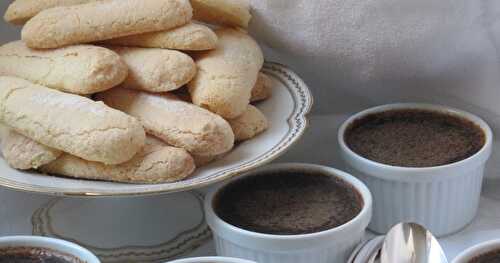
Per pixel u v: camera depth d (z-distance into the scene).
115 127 0.50
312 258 0.51
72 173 0.52
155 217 0.59
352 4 0.59
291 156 0.65
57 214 0.59
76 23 0.54
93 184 0.51
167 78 0.53
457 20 0.58
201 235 0.57
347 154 0.57
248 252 0.51
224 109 0.53
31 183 0.51
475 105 0.62
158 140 0.52
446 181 0.55
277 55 0.64
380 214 0.57
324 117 0.66
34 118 0.51
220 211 0.54
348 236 0.51
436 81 0.61
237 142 0.55
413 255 0.51
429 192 0.56
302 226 0.52
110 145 0.49
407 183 0.55
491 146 0.58
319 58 0.61
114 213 0.59
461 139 0.58
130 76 0.54
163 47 0.54
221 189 0.55
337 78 0.62
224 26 0.60
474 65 0.60
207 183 0.50
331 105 0.66
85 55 0.53
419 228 0.53
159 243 0.57
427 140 0.58
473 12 0.58
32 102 0.52
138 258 0.56
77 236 0.57
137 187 0.50
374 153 0.57
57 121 0.51
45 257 0.49
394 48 0.60
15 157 0.52
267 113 0.58
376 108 0.61
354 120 0.60
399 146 0.58
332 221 0.52
